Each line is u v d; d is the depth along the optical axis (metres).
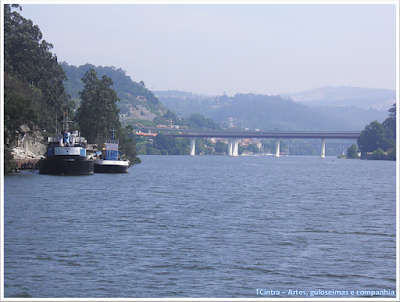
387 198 126.06
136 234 68.69
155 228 73.38
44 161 173.25
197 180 178.88
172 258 56.38
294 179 197.00
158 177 187.75
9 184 132.25
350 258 58.22
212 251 59.75
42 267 52.34
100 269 51.97
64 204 97.50
